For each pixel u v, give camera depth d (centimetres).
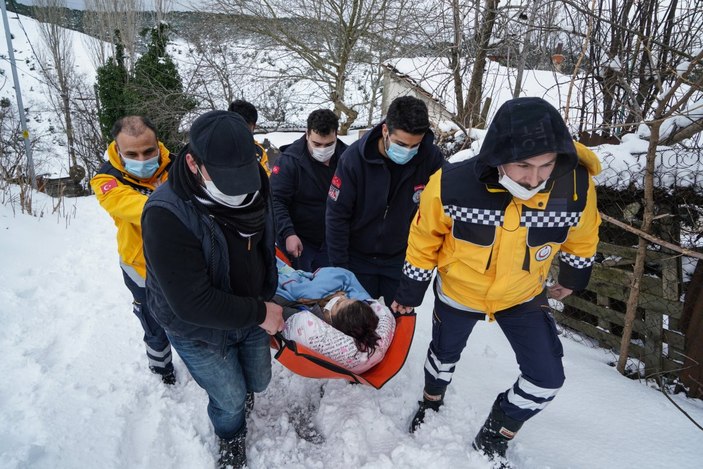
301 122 1692
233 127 137
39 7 2077
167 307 167
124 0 2039
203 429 231
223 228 155
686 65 256
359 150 246
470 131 392
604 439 220
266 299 195
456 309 200
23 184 689
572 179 163
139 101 1489
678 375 253
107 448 209
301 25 1345
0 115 1255
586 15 293
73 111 2066
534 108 145
